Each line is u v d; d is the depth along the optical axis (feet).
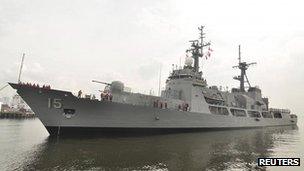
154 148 60.80
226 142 77.15
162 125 86.63
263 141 83.56
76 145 60.03
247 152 61.41
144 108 81.46
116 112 75.25
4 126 114.73
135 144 64.90
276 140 88.02
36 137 73.10
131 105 78.28
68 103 68.18
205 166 46.68
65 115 68.33
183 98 102.94
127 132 78.43
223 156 55.83
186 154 56.13
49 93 66.28
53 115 67.21
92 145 60.80
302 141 86.84
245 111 136.15
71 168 41.65
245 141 81.61
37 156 48.29
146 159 49.60
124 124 77.00
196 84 106.22
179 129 92.84
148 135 82.74
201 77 112.06
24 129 101.19
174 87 107.45
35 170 39.78
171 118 89.56
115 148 58.54
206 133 99.04
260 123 148.46
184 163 48.16
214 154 57.57
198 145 68.69
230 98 130.82
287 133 118.11
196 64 115.65
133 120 79.00
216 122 109.81
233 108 125.59
